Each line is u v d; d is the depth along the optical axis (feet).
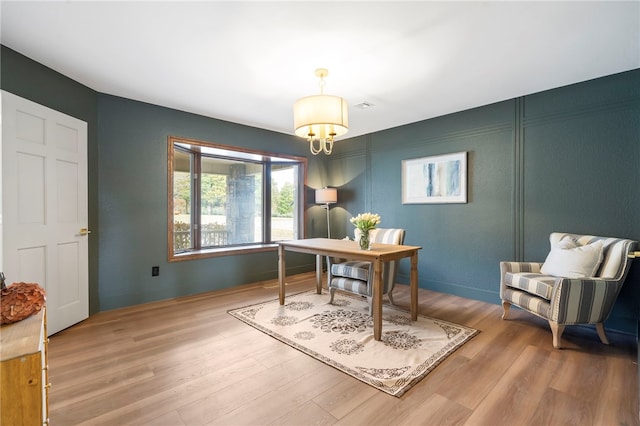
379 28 6.66
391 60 8.09
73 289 9.03
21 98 7.45
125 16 6.23
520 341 8.05
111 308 10.53
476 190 11.85
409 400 5.58
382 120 13.50
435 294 12.64
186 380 6.22
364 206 15.93
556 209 9.98
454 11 6.08
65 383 6.07
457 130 12.33
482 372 6.52
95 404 5.43
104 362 6.91
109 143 10.42
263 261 14.93
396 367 6.70
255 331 8.68
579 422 4.99
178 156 13.48
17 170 7.38
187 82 9.48
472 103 11.37
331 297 11.24
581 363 6.91
